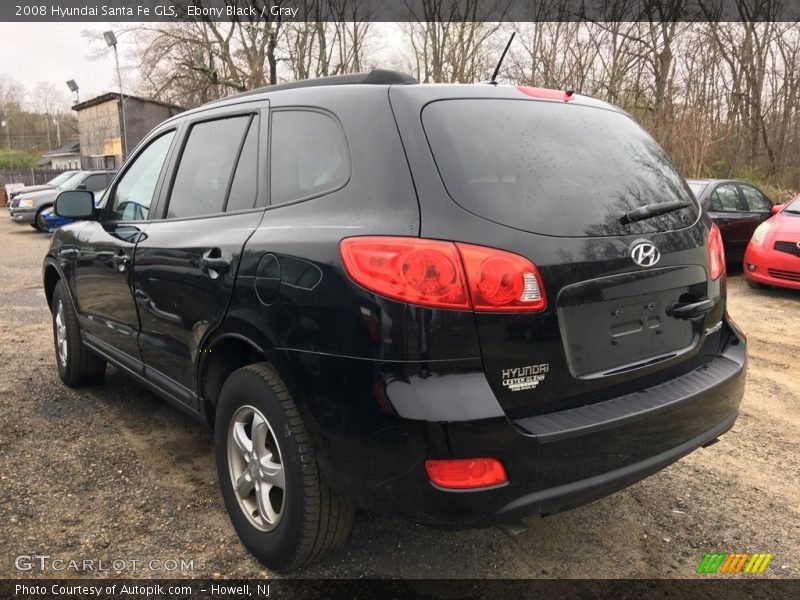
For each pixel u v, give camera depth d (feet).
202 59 77.10
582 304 6.84
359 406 6.39
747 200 31.50
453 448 6.06
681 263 7.87
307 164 7.90
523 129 7.47
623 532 9.15
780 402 14.37
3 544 8.46
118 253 11.13
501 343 6.33
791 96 71.20
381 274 6.32
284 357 7.11
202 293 8.65
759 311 23.24
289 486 7.33
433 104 7.19
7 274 31.01
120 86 85.25
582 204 7.13
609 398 7.19
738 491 10.37
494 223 6.48
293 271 7.09
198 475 10.48
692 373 8.18
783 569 8.33
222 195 9.24
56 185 53.67
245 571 8.05
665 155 8.94
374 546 8.63
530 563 8.36
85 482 10.16
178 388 9.89
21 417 12.73
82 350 13.82
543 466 6.40
